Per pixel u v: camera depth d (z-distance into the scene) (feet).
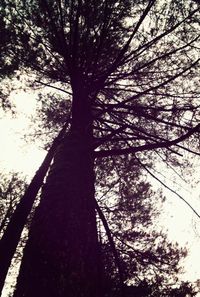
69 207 10.21
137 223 20.22
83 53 15.84
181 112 15.85
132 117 18.85
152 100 18.25
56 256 9.00
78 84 14.65
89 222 10.44
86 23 15.98
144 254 16.70
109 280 12.83
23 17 17.06
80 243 9.55
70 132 13.57
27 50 17.33
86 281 8.87
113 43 17.22
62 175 11.19
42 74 19.65
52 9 16.40
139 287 15.29
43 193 10.90
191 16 15.39
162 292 16.58
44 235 9.45
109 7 15.33
